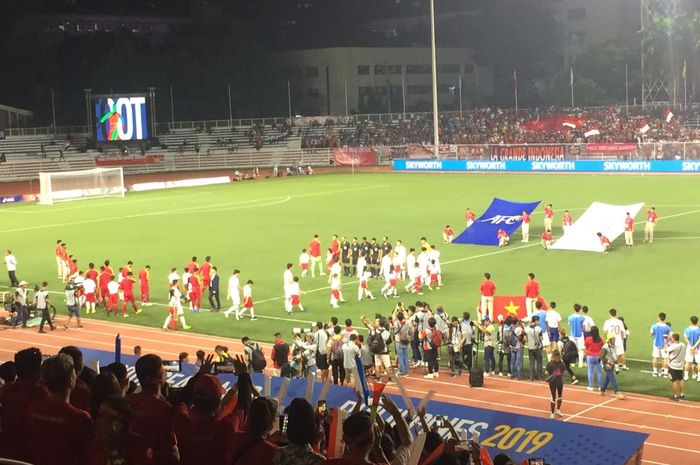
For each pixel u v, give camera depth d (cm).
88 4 19175
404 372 3603
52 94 15488
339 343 3438
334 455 878
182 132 14750
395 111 18212
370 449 820
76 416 908
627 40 16450
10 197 10400
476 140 13488
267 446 882
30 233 7762
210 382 950
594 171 11212
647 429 2828
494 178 11038
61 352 1055
